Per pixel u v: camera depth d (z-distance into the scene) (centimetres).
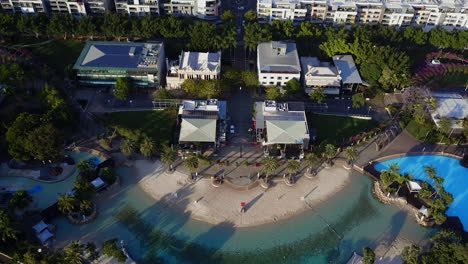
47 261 19025
